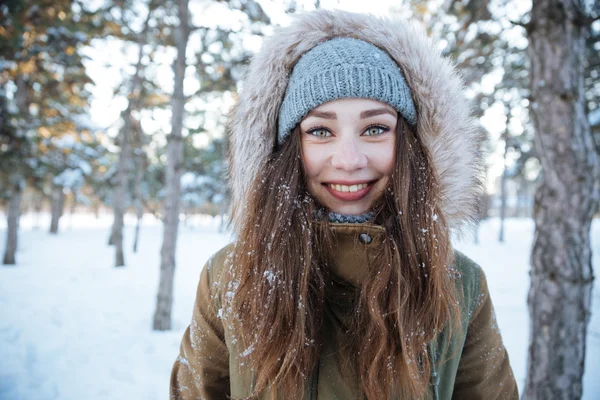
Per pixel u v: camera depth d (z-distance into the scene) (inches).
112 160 753.0
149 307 240.8
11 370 141.1
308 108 35.4
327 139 35.8
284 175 37.3
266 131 40.3
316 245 36.9
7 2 168.9
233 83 186.1
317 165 35.9
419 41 38.9
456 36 137.9
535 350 85.8
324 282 37.4
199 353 41.5
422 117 38.4
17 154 214.4
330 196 36.9
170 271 194.2
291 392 34.4
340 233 35.8
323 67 35.5
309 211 36.6
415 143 37.8
